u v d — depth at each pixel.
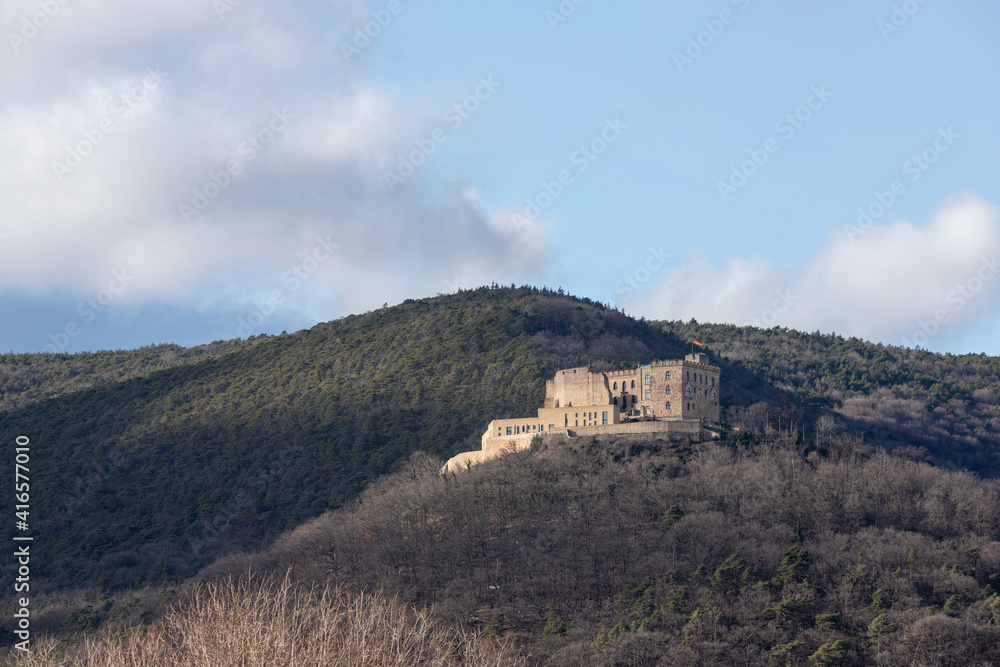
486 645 164.00
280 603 137.88
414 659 133.88
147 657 133.62
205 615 132.75
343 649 121.62
